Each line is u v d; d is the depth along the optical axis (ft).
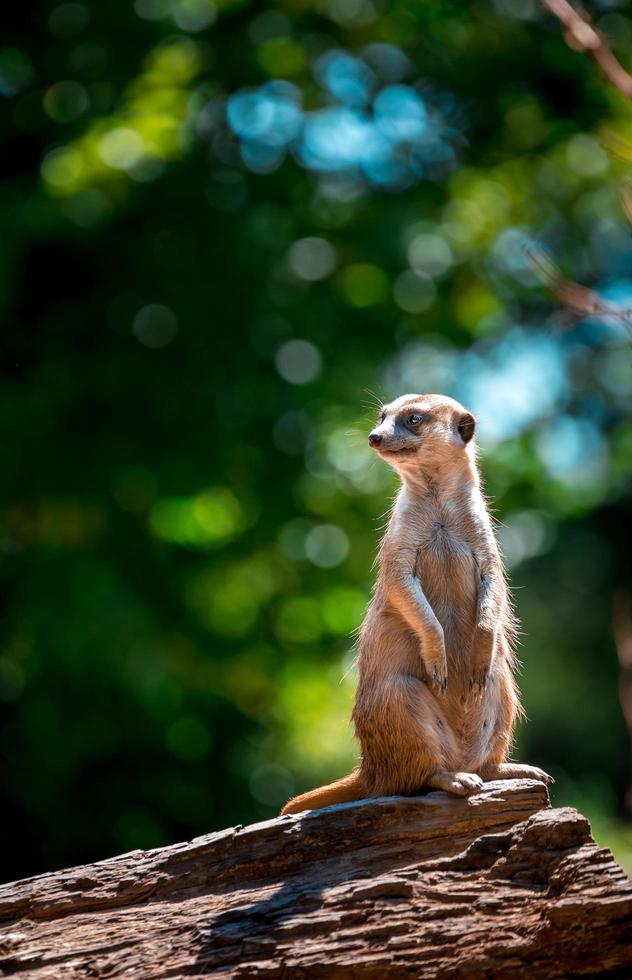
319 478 54.85
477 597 25.07
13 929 21.66
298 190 54.08
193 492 51.06
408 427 25.62
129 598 49.80
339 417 52.95
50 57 52.26
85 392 51.39
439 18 53.78
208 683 54.65
